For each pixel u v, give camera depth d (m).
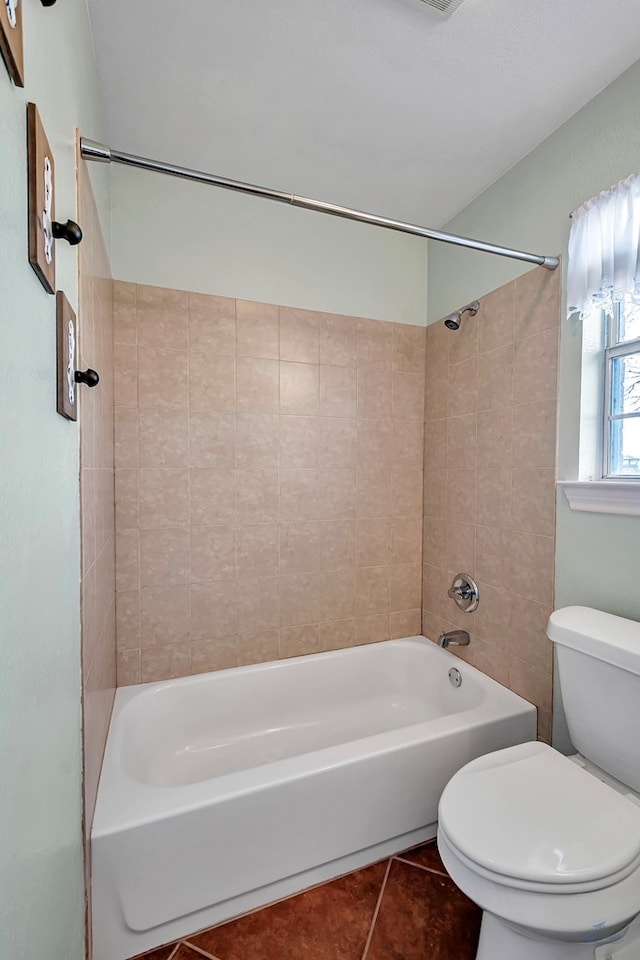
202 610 1.91
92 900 1.07
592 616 1.35
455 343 2.07
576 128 1.48
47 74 0.67
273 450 2.00
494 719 1.56
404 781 1.42
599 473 1.48
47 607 0.61
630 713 1.15
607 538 1.39
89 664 1.04
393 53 1.27
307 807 1.29
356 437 2.17
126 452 1.77
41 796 0.56
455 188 1.90
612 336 1.45
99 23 1.18
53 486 0.65
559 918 0.85
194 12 1.15
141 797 1.18
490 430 1.86
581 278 1.38
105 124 1.53
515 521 1.74
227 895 1.21
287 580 2.05
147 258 1.78
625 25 1.18
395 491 2.26
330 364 2.10
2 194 0.42
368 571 2.21
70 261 0.85
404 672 2.20
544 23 1.17
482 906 0.92
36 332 0.55
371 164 1.76
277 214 1.98
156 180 1.79
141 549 1.80
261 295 1.96
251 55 1.28
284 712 1.98
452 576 2.10
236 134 1.60
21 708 0.47
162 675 1.85
